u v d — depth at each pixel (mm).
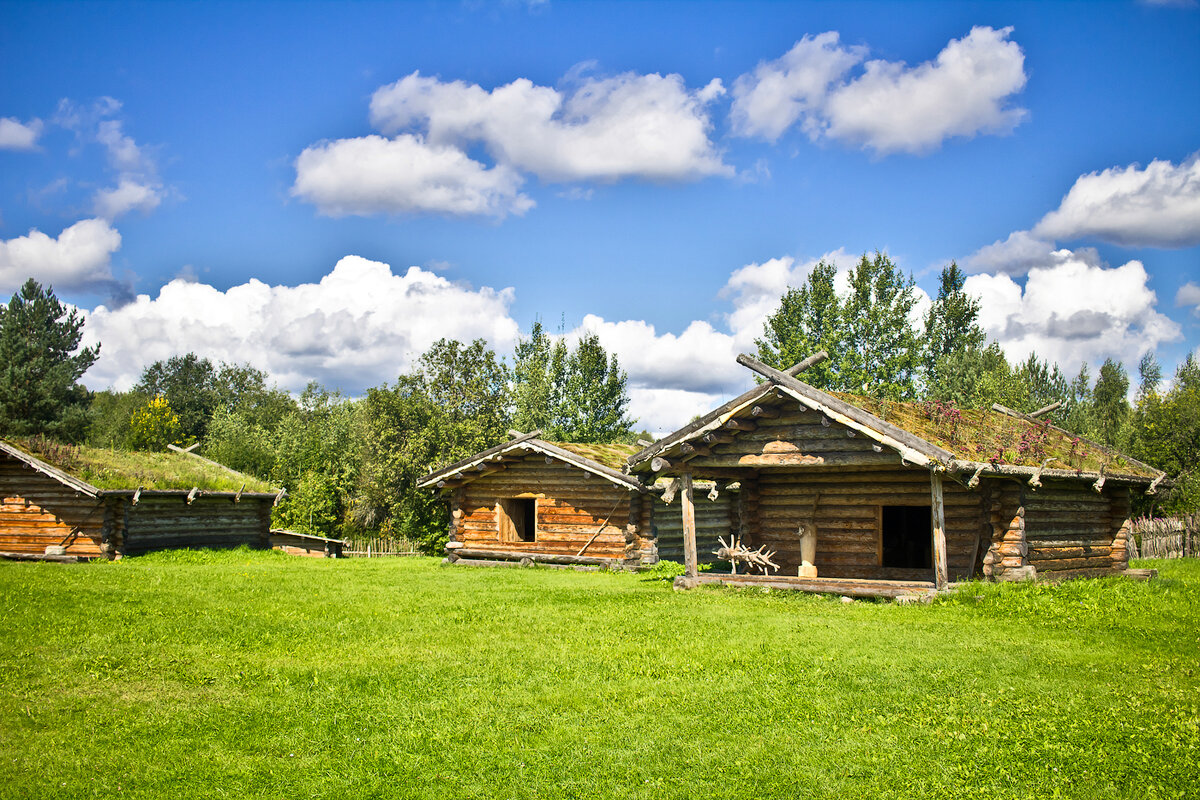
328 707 8328
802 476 19281
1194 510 31984
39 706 8305
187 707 8336
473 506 25969
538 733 7582
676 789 6410
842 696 8555
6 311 50750
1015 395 39375
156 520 25812
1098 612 13297
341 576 20141
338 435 51469
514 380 49938
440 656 10391
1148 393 43375
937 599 14320
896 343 46312
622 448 27891
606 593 16312
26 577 17703
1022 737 7305
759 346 48688
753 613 13555
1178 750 7000
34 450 24984
